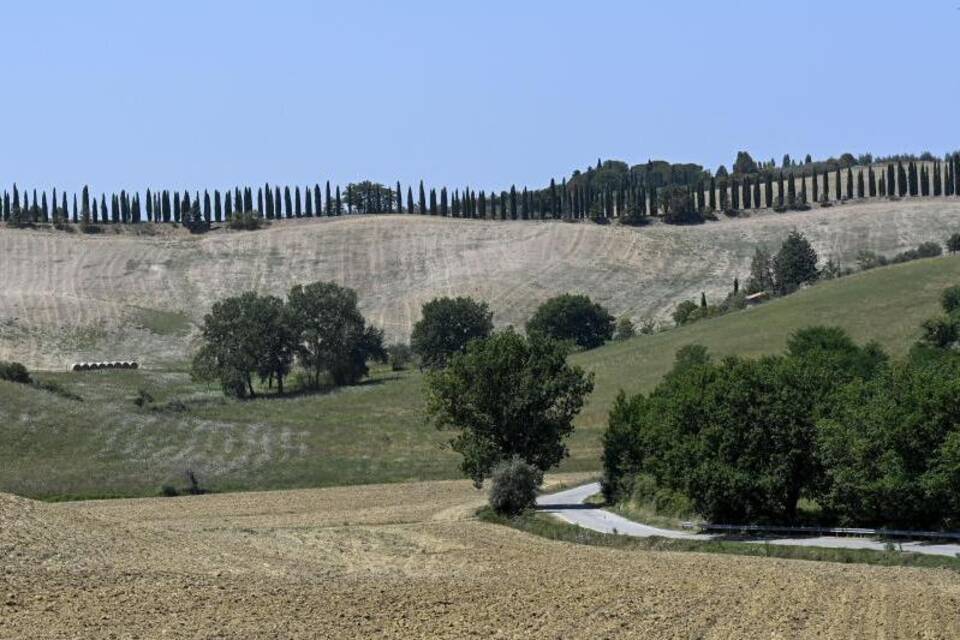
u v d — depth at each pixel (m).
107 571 93.19
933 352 170.50
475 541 119.00
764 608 75.81
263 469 189.88
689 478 124.06
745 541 114.19
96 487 172.12
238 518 143.00
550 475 190.00
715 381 128.25
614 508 147.75
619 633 68.75
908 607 75.88
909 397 111.06
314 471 189.25
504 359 154.38
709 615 73.50
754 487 121.88
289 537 121.62
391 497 163.88
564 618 73.56
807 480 122.06
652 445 138.50
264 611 76.62
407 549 113.06
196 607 78.00
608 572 94.56
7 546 99.38
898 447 110.12
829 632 68.50
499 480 143.12
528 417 155.25
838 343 185.12
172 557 104.00
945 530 109.62
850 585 84.81
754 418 122.56
